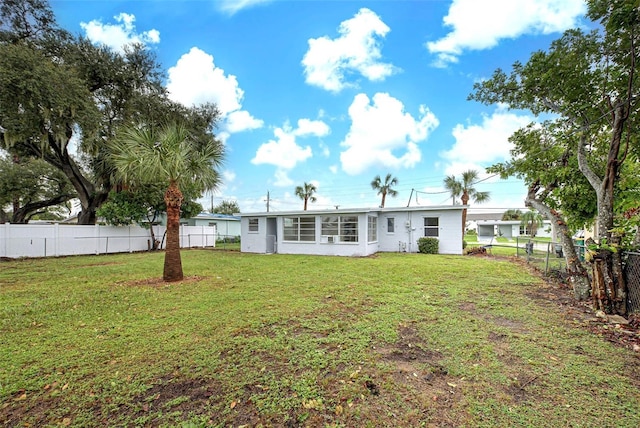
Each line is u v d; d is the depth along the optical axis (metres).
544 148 7.43
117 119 15.72
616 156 5.21
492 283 7.09
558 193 7.55
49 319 4.57
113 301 5.61
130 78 15.38
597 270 4.85
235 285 7.03
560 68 5.50
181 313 4.81
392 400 2.40
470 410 2.27
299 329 4.04
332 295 5.95
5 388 2.60
